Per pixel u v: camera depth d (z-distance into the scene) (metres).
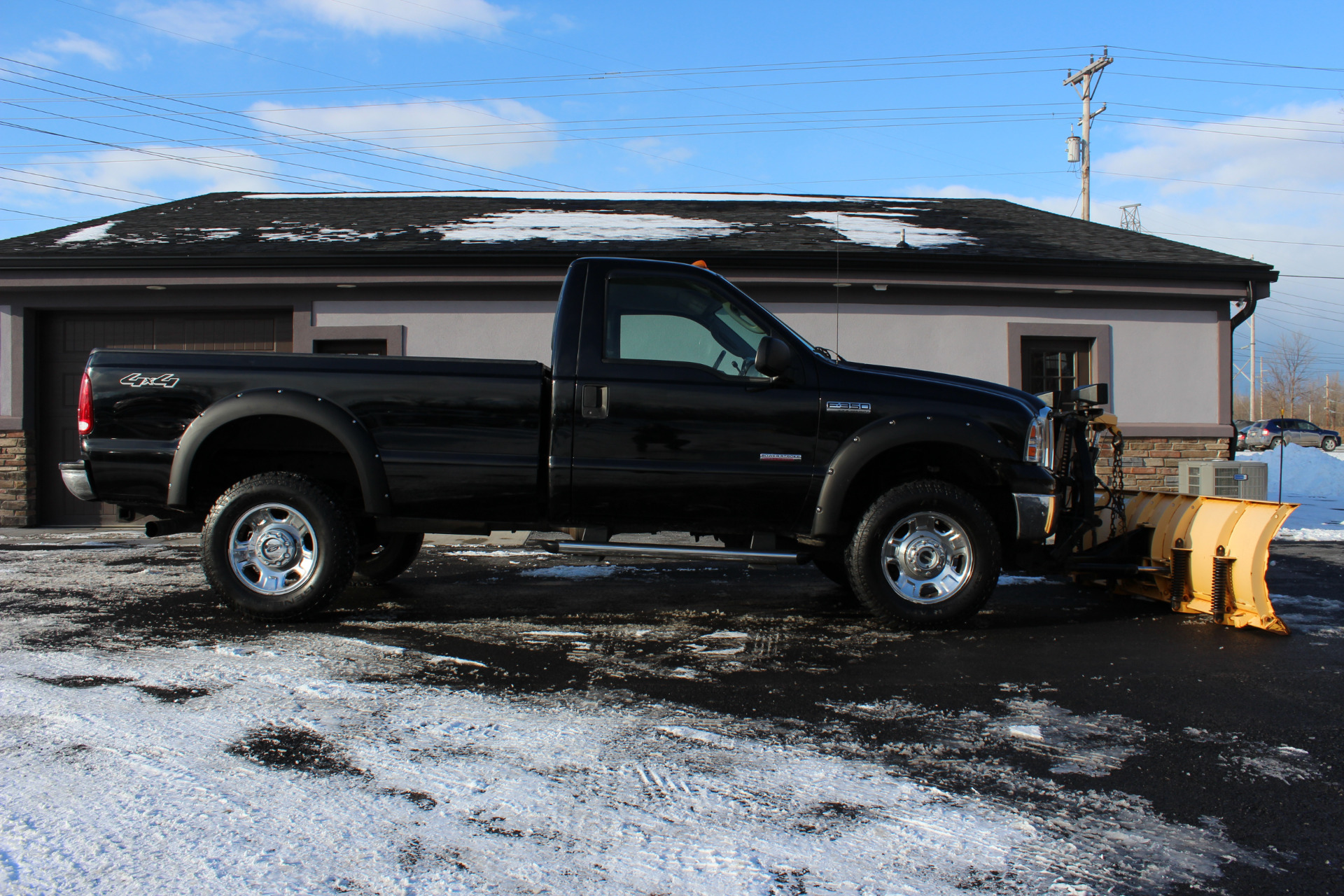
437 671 3.79
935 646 4.42
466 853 2.16
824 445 4.72
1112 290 9.77
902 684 3.74
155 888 1.97
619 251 9.27
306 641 4.27
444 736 2.98
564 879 2.05
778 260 9.30
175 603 5.17
